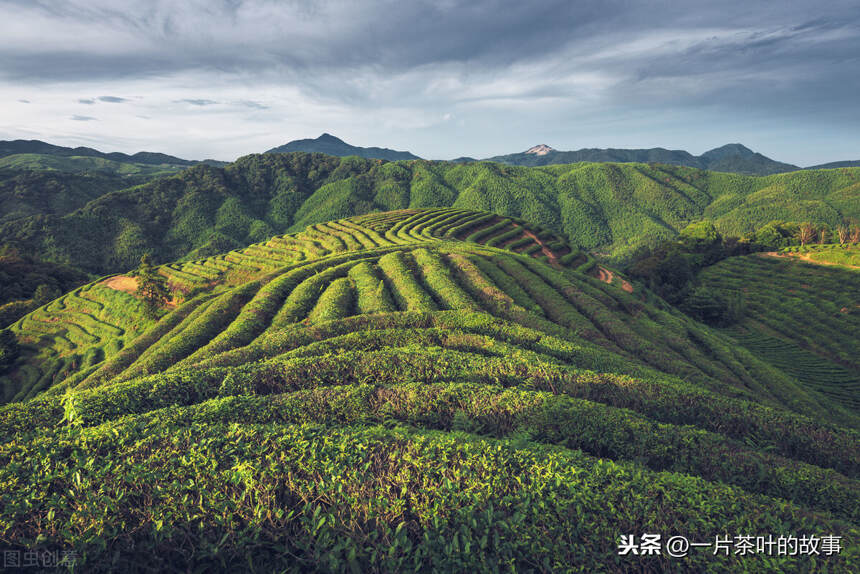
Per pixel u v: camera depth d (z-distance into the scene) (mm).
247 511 7199
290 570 6777
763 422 13906
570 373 15852
